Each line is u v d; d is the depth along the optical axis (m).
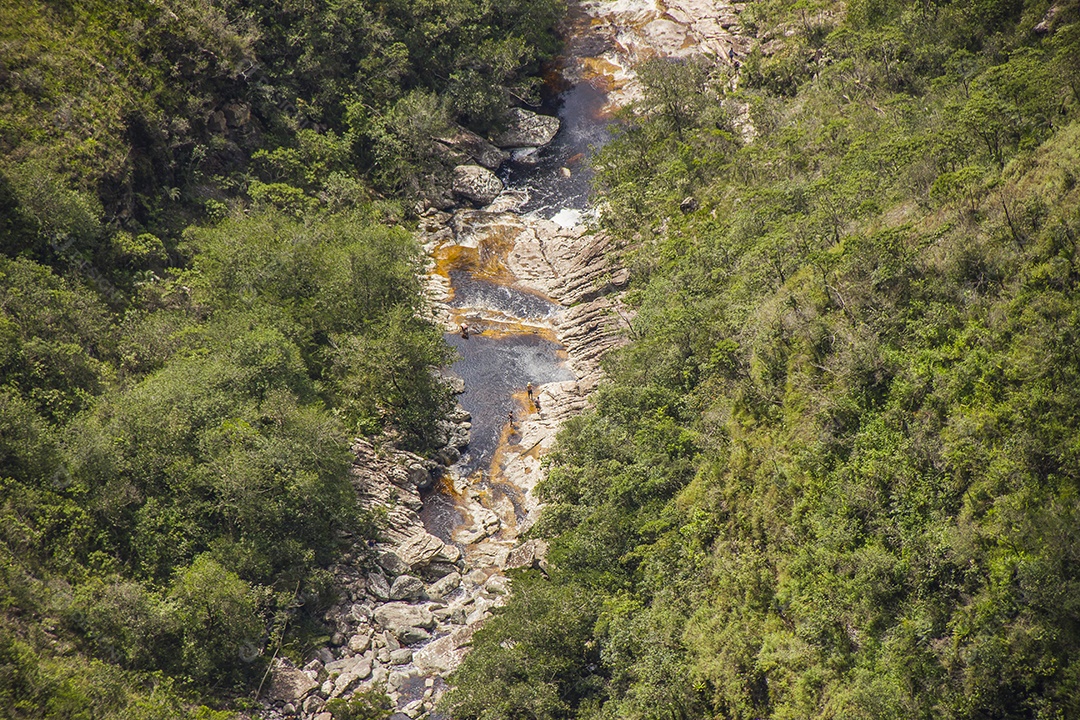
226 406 68.88
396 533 72.69
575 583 62.53
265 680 60.50
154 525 62.75
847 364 56.72
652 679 54.44
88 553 60.22
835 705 47.59
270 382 73.12
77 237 77.44
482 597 68.75
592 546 63.78
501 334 94.12
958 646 45.25
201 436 66.38
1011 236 53.47
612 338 88.62
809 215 73.81
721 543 58.56
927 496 49.59
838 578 50.91
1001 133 62.28
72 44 88.62
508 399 86.88
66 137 82.50
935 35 92.25
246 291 82.94
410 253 90.81
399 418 80.88
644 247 92.69
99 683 53.22
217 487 64.12
